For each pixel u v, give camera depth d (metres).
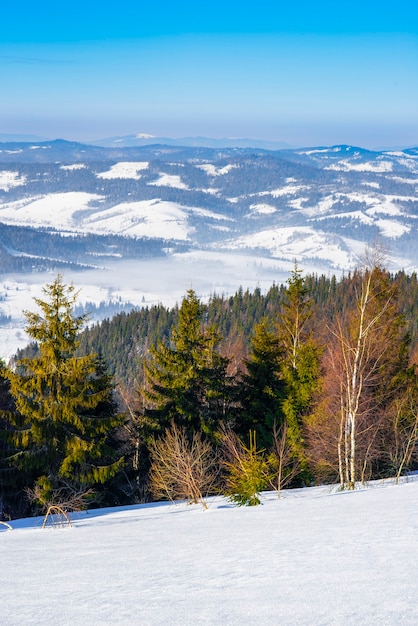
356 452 28.25
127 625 4.50
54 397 29.06
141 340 152.50
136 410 37.12
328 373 30.53
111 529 14.18
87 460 31.44
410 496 14.78
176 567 7.34
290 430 30.55
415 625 4.01
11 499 30.75
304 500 17.69
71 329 29.17
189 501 23.77
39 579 7.07
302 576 6.05
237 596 5.31
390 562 6.46
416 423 27.88
